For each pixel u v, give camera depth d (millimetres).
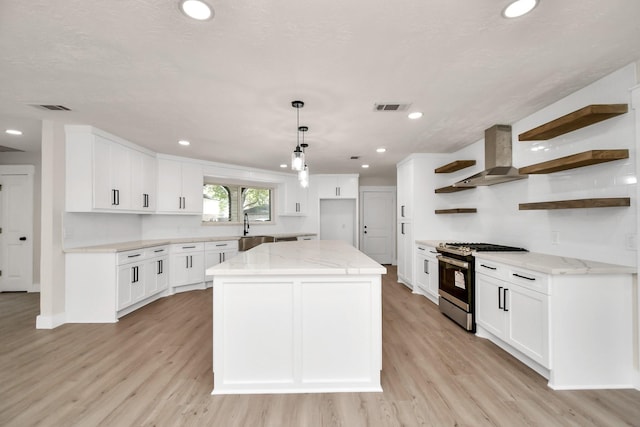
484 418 1812
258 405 1950
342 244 3867
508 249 3188
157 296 4473
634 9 1516
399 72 2172
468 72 2180
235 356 2109
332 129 3512
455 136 3842
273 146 4312
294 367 2113
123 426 1737
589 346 2133
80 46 1840
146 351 2721
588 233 2441
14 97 2609
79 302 3469
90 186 3428
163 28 1662
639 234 2051
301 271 2043
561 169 2572
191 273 4930
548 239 2859
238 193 6172
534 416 1829
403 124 3338
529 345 2346
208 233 5688
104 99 2646
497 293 2750
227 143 4141
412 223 4910
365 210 7848
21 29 1670
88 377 2273
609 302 2141
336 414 1854
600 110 2082
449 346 2855
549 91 2510
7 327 3301
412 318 3654
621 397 2021
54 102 2717
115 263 3482
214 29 1669
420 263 4719
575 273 2117
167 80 2281
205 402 1979
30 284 4812
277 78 2252
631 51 1925
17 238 4809
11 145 4301
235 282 2109
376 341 2123
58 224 3350
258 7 1487
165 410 1888
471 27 1663
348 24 1631
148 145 4258
